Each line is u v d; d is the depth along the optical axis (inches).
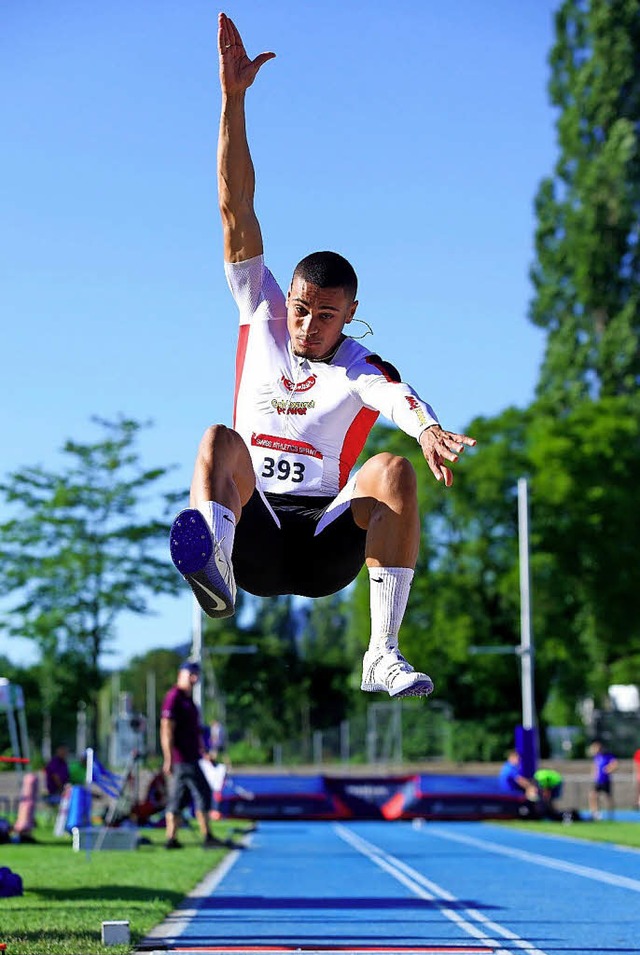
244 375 188.1
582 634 2097.7
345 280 180.9
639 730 1616.6
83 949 269.7
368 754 2031.3
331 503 183.6
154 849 653.9
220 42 189.9
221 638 2544.3
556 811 1096.8
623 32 2415.1
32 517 1338.6
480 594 2092.8
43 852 642.2
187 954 268.8
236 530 179.9
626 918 374.6
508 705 2154.3
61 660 1342.3
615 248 2353.6
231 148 188.2
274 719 2444.6
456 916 372.8
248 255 189.5
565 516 2062.0
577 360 2338.8
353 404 183.3
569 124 2425.0
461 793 1098.7
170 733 645.9
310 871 540.1
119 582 1333.7
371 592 176.9
